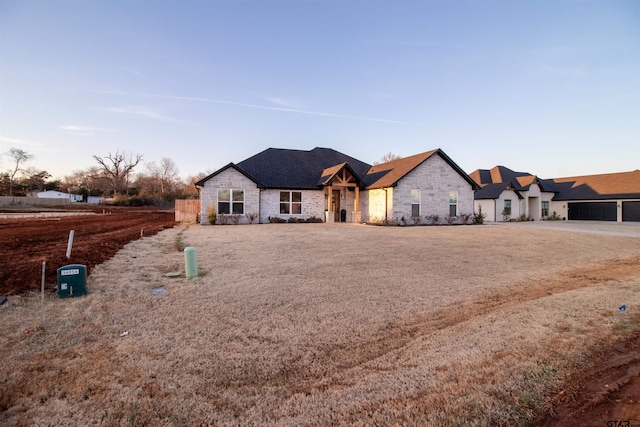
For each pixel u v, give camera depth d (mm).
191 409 2895
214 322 4828
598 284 7129
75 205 60188
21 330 4422
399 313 5242
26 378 3318
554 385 3213
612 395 3059
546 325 4688
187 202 25188
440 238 14375
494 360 3691
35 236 13570
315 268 8312
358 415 2814
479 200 34281
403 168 23484
